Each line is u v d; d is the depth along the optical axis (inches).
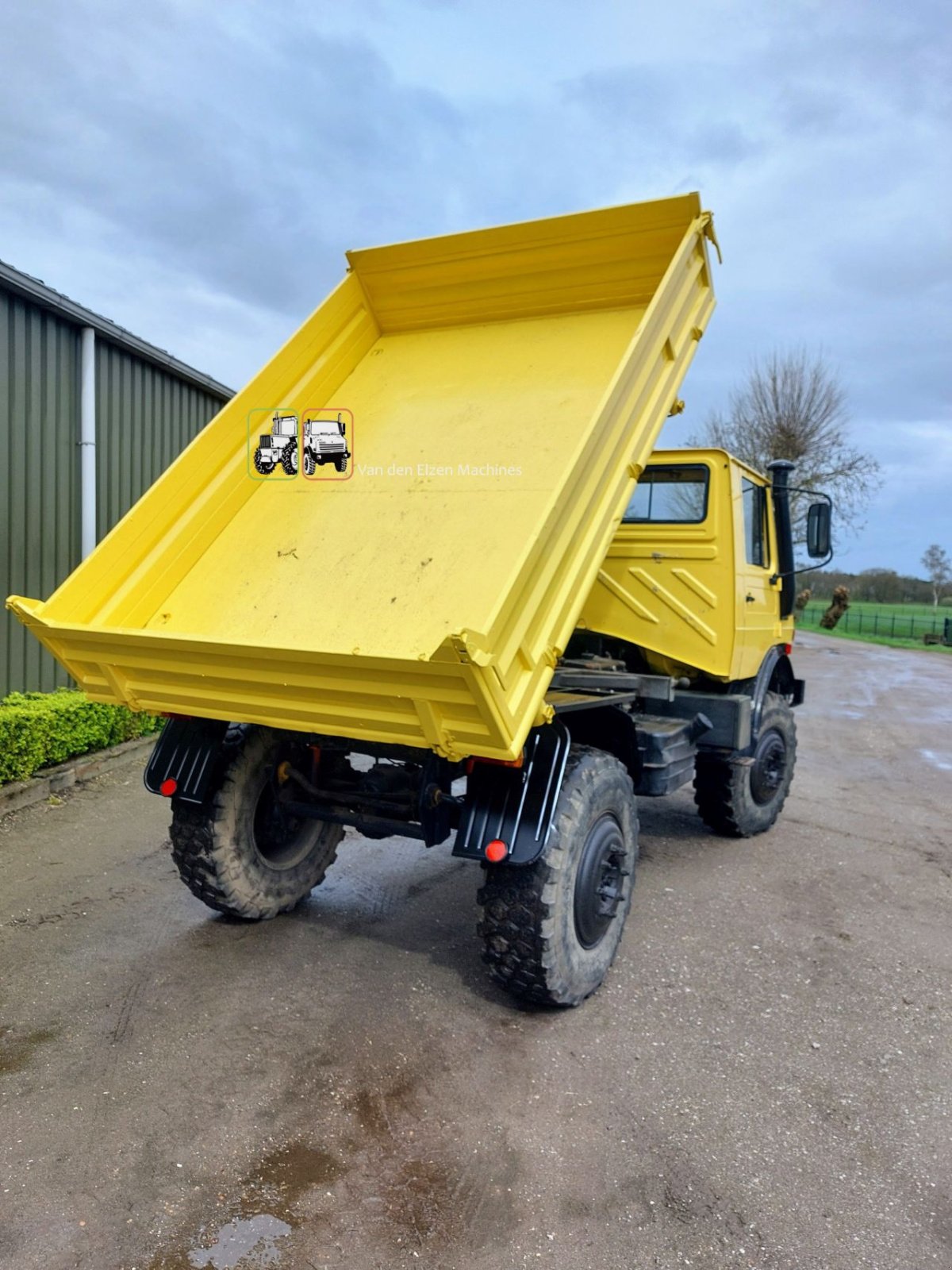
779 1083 114.9
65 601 122.0
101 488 304.8
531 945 122.7
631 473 132.6
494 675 93.7
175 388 350.3
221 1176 94.1
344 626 120.8
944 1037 128.0
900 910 178.9
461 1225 88.2
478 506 129.0
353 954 149.3
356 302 163.2
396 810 145.6
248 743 151.3
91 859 192.4
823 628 1398.9
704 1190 94.3
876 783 298.8
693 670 206.2
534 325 156.5
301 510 141.3
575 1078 114.6
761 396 1035.9
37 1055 116.0
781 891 187.5
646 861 206.1
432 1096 109.6
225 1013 128.1
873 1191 95.0
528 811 119.6
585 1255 84.9
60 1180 92.9
